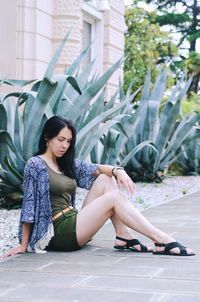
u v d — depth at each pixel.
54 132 3.28
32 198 3.26
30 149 5.09
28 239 3.32
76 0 9.02
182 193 7.36
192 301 2.29
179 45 31.80
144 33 22.77
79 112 5.35
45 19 8.71
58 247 3.34
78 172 3.51
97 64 10.96
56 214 3.33
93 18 10.83
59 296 2.38
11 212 5.21
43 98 4.78
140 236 3.97
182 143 8.65
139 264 2.98
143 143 6.98
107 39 11.00
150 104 8.13
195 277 2.68
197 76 31.00
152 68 22.27
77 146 5.68
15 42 8.31
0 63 8.35
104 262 3.04
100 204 3.31
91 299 2.33
